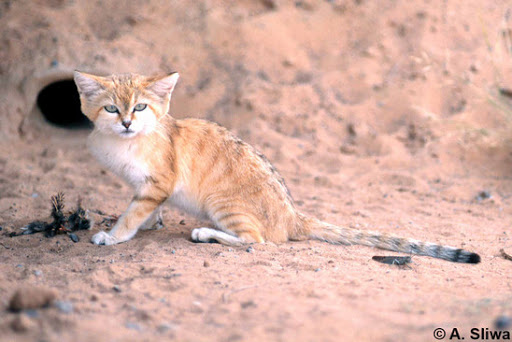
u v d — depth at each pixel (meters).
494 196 18.95
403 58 25.83
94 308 8.83
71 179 19.14
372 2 27.66
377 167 21.50
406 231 15.27
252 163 13.72
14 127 22.27
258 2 27.98
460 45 26.09
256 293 9.52
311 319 8.17
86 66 22.77
